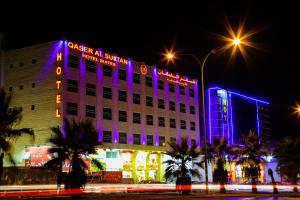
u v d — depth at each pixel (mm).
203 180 68000
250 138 48219
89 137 31875
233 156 48438
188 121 77438
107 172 46125
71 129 31875
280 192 50062
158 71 72188
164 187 46562
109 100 61094
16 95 57031
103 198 33062
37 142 53656
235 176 70125
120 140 61938
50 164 31281
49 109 53938
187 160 41062
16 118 31141
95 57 59812
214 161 46688
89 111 57438
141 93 67500
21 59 57969
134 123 65062
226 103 94125
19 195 35594
